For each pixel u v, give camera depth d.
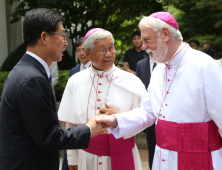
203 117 1.80
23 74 1.49
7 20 8.57
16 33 8.80
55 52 1.64
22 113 1.44
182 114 1.83
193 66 1.82
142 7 8.28
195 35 13.09
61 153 4.42
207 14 11.73
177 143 1.83
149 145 3.40
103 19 8.65
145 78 3.67
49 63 1.69
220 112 1.71
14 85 1.48
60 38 1.64
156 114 1.99
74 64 7.25
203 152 1.78
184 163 1.82
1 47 8.02
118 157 2.11
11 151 1.50
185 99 1.82
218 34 12.86
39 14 1.59
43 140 1.47
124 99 2.22
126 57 5.02
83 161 2.25
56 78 4.35
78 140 1.63
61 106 2.41
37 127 1.45
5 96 1.52
